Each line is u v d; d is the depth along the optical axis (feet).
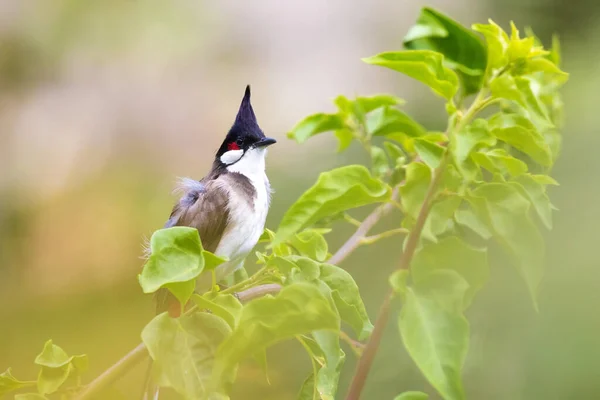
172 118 49.03
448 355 8.92
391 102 16.98
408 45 15.94
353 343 10.52
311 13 49.08
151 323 9.93
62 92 52.08
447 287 9.31
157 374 9.72
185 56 51.88
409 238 10.20
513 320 19.30
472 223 12.45
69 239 40.63
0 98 50.78
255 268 23.73
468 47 15.72
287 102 46.26
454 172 10.30
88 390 11.62
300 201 10.40
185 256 9.91
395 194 15.06
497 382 19.10
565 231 17.71
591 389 17.20
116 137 48.73
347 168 10.48
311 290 9.31
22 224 42.45
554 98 18.35
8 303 36.11
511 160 10.77
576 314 17.48
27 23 52.85
